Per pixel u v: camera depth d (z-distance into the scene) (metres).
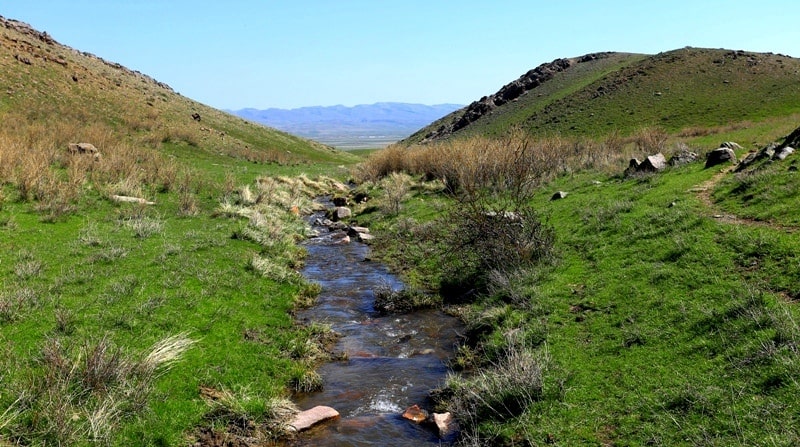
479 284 13.64
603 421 6.65
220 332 9.81
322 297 13.94
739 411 6.03
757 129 49.97
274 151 60.31
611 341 8.57
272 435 7.23
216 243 16.02
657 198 15.88
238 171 37.62
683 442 5.86
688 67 99.25
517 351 9.02
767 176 13.85
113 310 9.67
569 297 10.82
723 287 8.99
